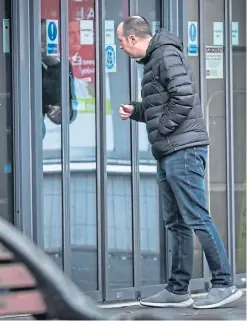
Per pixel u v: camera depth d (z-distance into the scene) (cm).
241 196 2084
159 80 1680
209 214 1895
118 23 1909
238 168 2084
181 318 1698
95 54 1873
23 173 1791
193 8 1995
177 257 1789
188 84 1661
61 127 1830
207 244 1723
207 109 2030
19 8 1769
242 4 2080
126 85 1916
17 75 1783
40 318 783
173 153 1694
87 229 1878
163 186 1755
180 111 1659
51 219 1833
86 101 1870
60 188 1838
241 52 2086
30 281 770
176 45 1691
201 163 1708
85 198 1875
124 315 962
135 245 1922
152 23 1962
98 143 1875
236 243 2080
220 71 2047
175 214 1772
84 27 1864
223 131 2055
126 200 1919
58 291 775
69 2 1847
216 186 2047
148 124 1705
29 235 1798
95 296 1878
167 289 1809
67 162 1834
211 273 1841
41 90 1795
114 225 1911
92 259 1884
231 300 1756
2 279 764
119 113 1906
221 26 2045
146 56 1698
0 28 1783
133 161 1914
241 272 2088
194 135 1692
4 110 1794
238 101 2084
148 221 1950
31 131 1797
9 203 1806
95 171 1880
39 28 1784
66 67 1831
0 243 761
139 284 1927
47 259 789
